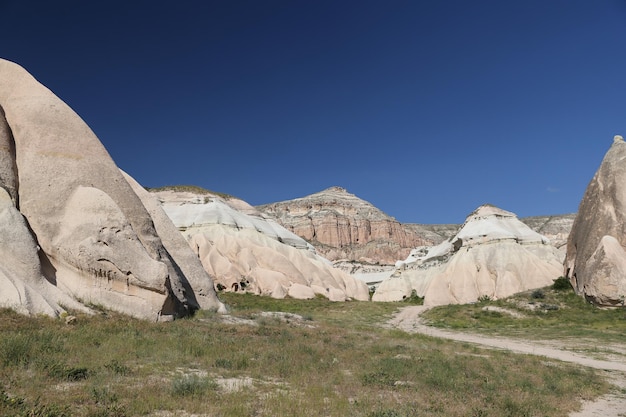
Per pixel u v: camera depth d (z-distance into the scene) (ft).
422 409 31.09
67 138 72.33
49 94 75.41
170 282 68.13
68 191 67.67
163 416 24.57
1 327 44.01
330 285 227.81
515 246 204.33
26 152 68.95
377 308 166.50
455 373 45.93
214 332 58.49
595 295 120.57
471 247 213.05
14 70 75.66
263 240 228.63
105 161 74.95
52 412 22.66
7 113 72.13
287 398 30.01
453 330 110.01
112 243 64.44
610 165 148.15
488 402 35.35
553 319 118.73
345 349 57.41
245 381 35.22
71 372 31.01
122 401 26.40
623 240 129.59
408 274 249.14
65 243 63.21
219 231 217.97
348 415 27.37
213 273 188.96
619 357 68.95
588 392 42.83
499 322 121.80
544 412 34.17
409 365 48.47
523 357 63.31
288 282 199.00
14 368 31.58
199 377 33.76
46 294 56.95
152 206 90.33
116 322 56.08
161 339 48.06
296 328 76.02
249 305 156.04
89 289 62.18
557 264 199.31
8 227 58.08
